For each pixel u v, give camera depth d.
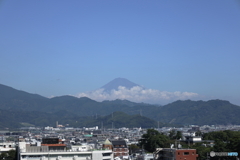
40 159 159.38
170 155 185.75
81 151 164.25
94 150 169.12
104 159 166.75
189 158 179.75
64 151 164.38
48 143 185.50
